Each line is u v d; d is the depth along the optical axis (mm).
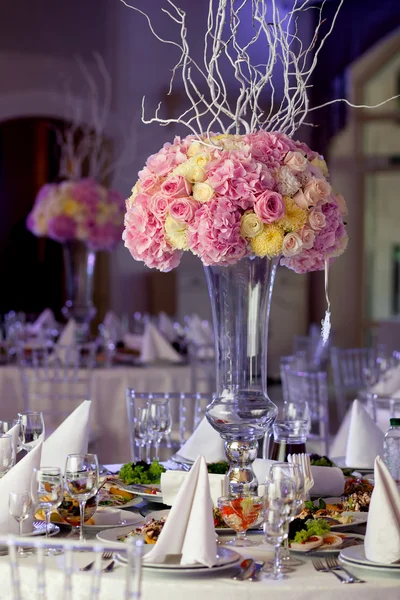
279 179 2439
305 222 2459
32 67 10602
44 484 2170
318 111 12023
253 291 2439
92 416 6078
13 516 2094
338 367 7441
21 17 10539
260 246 2383
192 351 6391
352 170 12281
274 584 1906
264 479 2617
